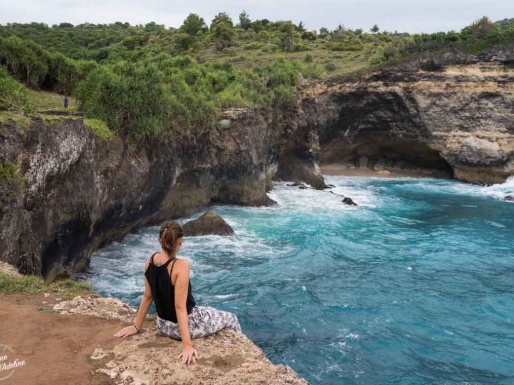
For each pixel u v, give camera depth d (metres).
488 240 30.94
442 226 34.41
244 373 6.30
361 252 27.78
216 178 37.16
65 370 6.12
